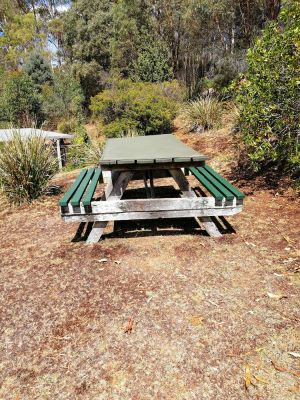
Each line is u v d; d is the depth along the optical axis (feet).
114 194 9.75
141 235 10.55
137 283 7.85
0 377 5.48
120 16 49.90
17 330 6.54
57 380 5.34
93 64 56.65
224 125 25.02
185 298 7.16
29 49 92.22
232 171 16.60
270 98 11.34
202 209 9.55
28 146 15.26
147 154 9.46
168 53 44.42
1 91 62.03
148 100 30.99
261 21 29.27
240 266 8.31
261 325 6.23
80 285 7.95
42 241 10.79
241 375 5.19
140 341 6.02
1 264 9.36
